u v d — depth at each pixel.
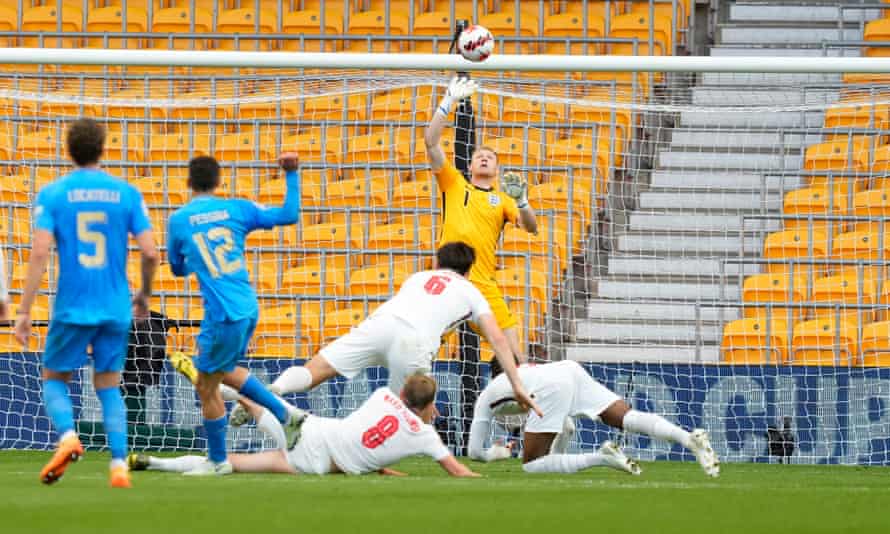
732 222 56.88
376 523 18.83
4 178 57.34
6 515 19.38
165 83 63.12
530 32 66.69
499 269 52.50
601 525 18.94
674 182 59.06
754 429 44.59
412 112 59.34
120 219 25.17
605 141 58.44
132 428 44.19
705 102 61.88
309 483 26.72
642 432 31.89
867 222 54.88
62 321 24.78
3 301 27.34
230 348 28.70
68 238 24.83
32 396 45.34
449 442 42.91
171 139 59.66
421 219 55.66
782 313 52.47
